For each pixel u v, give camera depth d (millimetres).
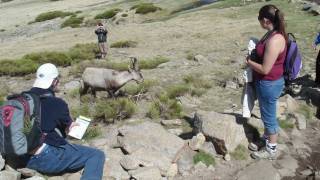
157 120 4977
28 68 8945
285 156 4113
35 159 3146
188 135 4457
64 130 3254
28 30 27922
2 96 6629
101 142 4168
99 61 10016
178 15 21719
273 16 3604
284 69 3764
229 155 3967
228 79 6961
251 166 3824
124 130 4172
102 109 5035
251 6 19031
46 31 26125
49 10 39688
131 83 6664
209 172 3762
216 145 4020
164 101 5516
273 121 3896
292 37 3949
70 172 3371
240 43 11258
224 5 21078
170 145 3912
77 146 3271
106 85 5613
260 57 3703
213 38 12719
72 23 26406
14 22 34125
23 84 8000
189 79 6906
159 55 10508
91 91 5961
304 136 4590
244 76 3947
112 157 3807
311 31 11383
